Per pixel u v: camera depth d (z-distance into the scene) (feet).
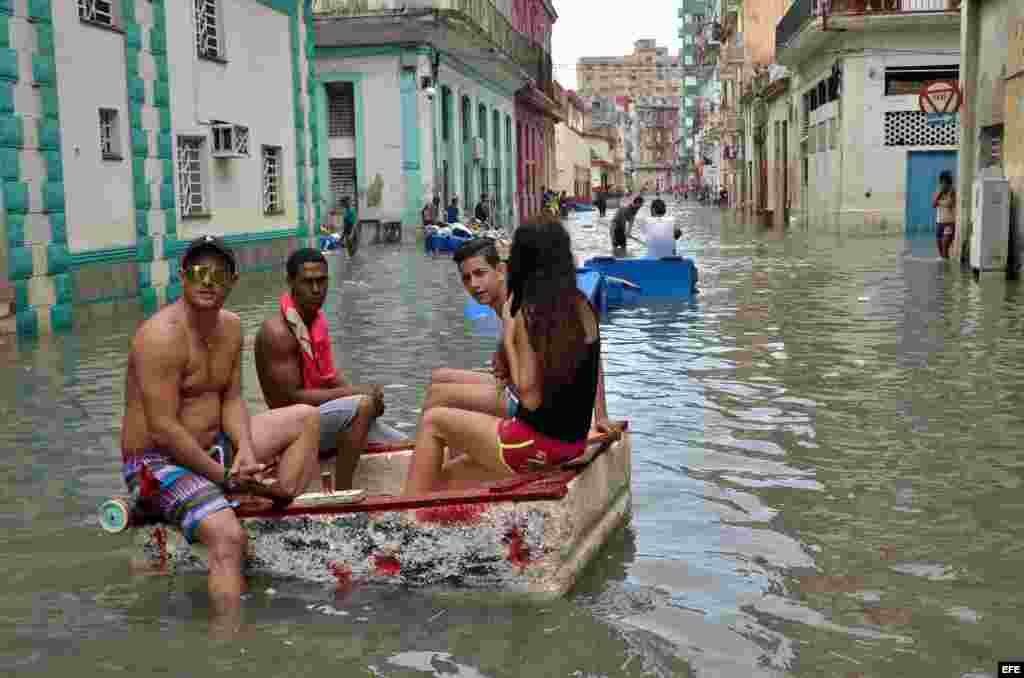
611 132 408.46
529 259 13.96
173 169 53.36
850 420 22.07
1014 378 26.21
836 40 96.73
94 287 45.70
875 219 95.71
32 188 40.93
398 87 100.73
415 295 51.49
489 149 135.23
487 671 10.92
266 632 12.01
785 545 14.65
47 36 41.83
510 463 14.06
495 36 130.00
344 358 31.58
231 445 15.20
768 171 146.82
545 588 12.87
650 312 42.24
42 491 17.88
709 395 24.95
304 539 13.61
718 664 11.03
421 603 12.84
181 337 14.26
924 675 10.75
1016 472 17.95
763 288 50.90
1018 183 52.60
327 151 103.55
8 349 36.22
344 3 99.09
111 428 22.76
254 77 65.26
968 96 60.75
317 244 76.23
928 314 39.04
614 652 11.34
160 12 51.93
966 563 13.84
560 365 13.66
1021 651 11.25
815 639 11.62
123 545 15.17
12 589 13.48
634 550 14.57
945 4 91.40
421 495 13.33
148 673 10.99
